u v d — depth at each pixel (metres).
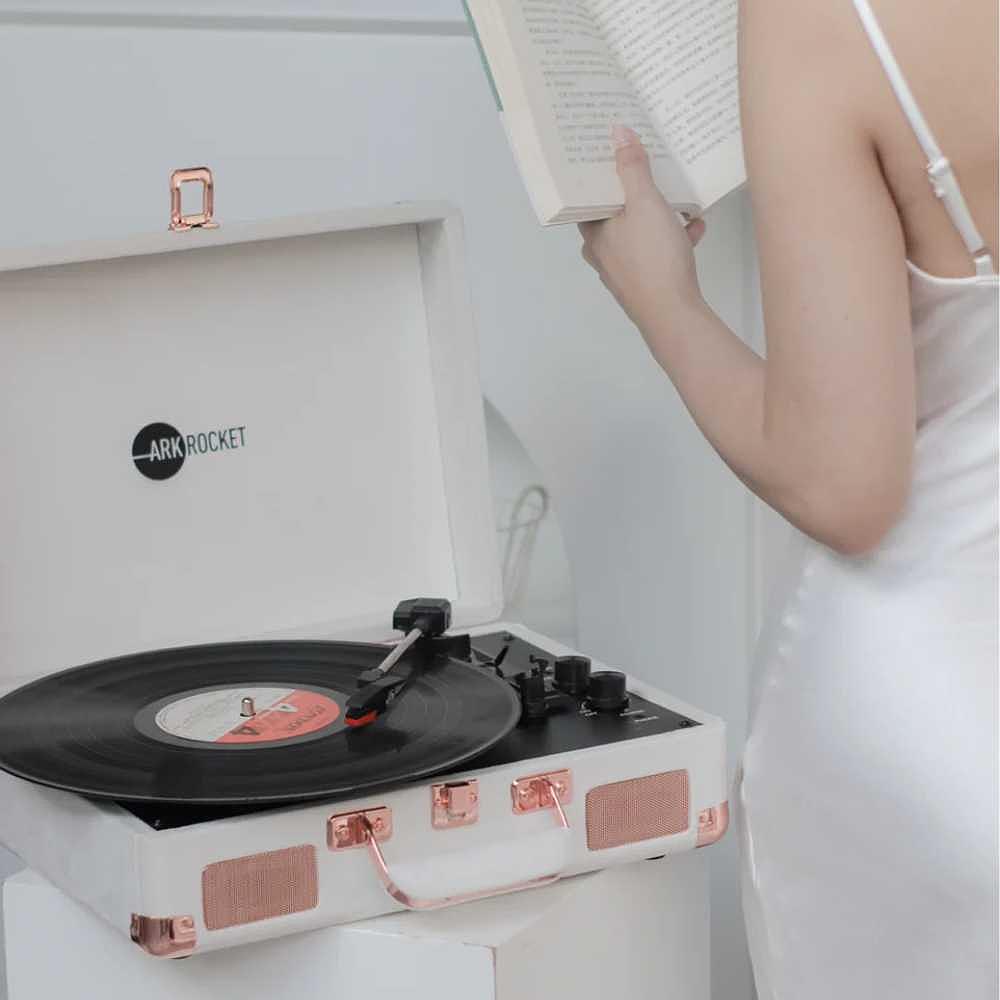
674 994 1.39
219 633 1.61
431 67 2.03
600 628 2.28
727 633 2.37
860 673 1.23
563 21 1.29
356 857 1.19
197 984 1.25
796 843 1.32
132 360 1.55
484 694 1.33
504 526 2.25
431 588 1.74
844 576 1.25
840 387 1.05
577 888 1.28
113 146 1.86
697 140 1.33
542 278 2.15
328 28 1.96
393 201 2.04
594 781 1.29
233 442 1.62
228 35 1.90
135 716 1.30
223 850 1.14
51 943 1.33
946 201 1.05
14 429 1.49
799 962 1.33
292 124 1.96
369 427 1.69
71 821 1.21
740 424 1.17
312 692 1.36
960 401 1.16
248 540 1.63
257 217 1.96
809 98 1.04
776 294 1.07
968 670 1.18
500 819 1.25
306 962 1.22
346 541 1.69
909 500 1.19
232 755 1.20
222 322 1.60
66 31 1.81
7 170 1.80
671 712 1.41
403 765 1.17
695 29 1.34
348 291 1.67
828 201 1.04
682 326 1.24
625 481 2.26
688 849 1.35
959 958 1.21
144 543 1.57
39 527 1.51
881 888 1.25
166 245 1.50
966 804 1.17
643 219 1.26
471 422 1.70
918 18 1.00
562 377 2.19
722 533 2.34
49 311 1.50
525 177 1.25
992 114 1.01
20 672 1.50
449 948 1.18
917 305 1.13
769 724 1.34
